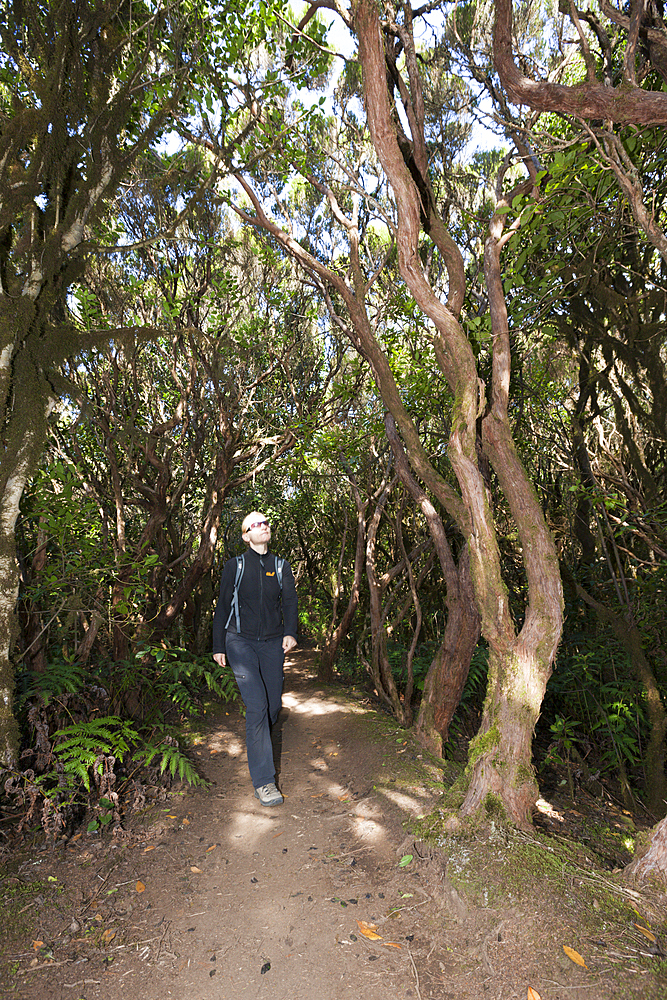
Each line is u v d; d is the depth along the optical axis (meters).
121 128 3.26
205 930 2.20
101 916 2.24
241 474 6.44
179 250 4.82
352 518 6.44
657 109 2.23
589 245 3.62
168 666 4.23
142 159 4.16
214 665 4.98
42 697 3.01
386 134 2.55
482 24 3.60
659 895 2.11
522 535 2.65
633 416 4.79
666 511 4.21
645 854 2.25
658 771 3.77
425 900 2.25
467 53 3.74
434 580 5.86
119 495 4.37
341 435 5.46
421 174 3.10
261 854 2.72
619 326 4.36
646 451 4.91
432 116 4.09
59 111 2.95
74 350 3.17
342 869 2.55
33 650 3.38
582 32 2.34
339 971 1.98
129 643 4.39
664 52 2.61
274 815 3.09
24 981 1.92
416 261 2.68
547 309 4.08
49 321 3.09
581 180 3.02
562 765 4.11
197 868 2.60
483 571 2.59
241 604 3.41
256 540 3.48
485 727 2.63
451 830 2.48
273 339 5.68
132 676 3.86
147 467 5.26
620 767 3.94
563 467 5.07
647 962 1.83
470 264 4.54
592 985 1.78
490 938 2.01
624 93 2.29
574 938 1.94
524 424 4.97
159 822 2.93
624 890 2.15
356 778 3.47
